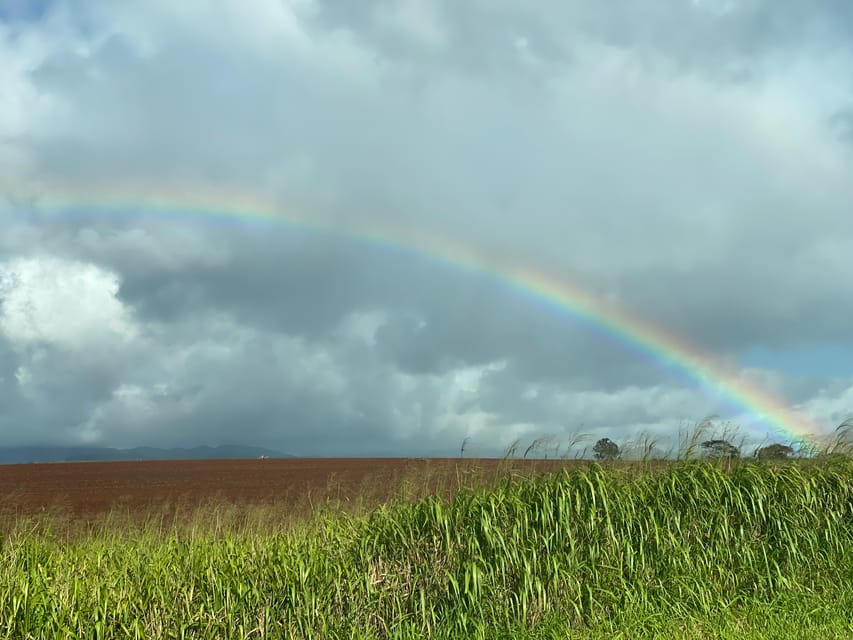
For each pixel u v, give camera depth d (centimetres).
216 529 1162
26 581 796
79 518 1542
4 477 3344
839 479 1165
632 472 1113
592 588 914
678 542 1001
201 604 801
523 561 888
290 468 3666
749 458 1235
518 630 836
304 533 1043
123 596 798
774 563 1017
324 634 789
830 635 843
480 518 914
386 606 851
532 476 1034
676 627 861
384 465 3681
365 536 932
